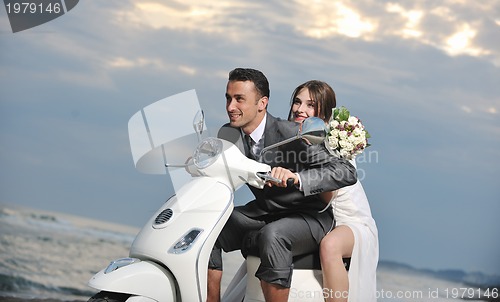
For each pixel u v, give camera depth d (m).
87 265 13.05
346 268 7.62
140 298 6.39
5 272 12.50
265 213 7.51
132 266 6.52
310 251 7.32
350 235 7.52
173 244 6.60
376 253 8.00
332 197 7.45
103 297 6.43
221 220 6.81
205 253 6.68
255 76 7.27
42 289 12.28
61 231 14.09
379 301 12.52
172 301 6.60
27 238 13.54
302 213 7.39
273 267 6.96
